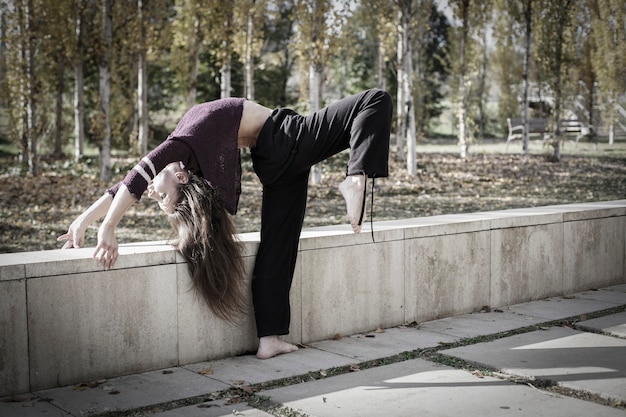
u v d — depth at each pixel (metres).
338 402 3.49
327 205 13.24
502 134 32.28
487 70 29.84
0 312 3.49
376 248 5.12
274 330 4.38
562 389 3.71
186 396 3.60
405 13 17.16
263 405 3.48
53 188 15.41
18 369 3.57
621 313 5.68
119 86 22.39
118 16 19.50
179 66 22.80
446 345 4.68
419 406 3.42
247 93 19.00
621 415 3.27
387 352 4.51
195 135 3.97
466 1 20.80
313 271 4.77
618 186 15.62
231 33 18.25
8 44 17.59
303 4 15.17
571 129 25.44
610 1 22.41
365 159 4.10
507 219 5.98
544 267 6.34
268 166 4.24
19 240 9.68
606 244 6.95
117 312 3.90
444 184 16.20
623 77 22.95
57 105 24.00
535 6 21.25
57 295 3.67
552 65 20.28
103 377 3.88
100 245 3.71
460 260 5.66
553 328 5.17
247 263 4.48
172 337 4.14
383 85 20.89
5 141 28.98
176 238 4.33
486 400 3.51
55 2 18.44
